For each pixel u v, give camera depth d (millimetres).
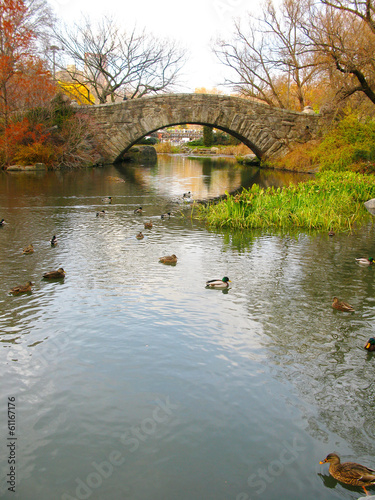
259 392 6035
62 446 4977
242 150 67375
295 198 18594
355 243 14906
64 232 15445
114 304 8938
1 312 8430
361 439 5195
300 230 16969
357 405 5824
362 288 10383
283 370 6609
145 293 9602
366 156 31031
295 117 41125
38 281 10242
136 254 12766
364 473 4414
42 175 33125
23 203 21219
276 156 42188
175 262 11977
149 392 5969
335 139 35562
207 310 8773
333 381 6363
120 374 6383
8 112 34906
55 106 38781
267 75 47594
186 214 19719
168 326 7977
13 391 5922
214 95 39312
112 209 20375
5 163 36094
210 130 85438
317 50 29766
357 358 7043
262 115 40688
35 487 4430
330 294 9914
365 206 22000
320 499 4348
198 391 6016
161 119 39500
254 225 17312
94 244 13828
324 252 13602
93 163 40750
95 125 39844
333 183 22672
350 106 37875
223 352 7090
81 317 8273
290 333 7852
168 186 29422
